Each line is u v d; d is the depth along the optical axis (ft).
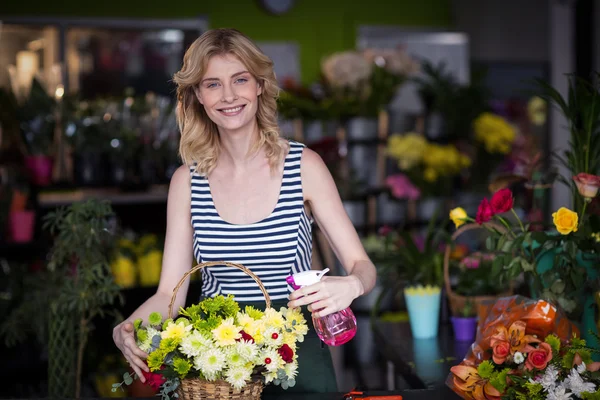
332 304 6.41
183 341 5.93
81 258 11.13
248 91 7.34
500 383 6.40
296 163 7.71
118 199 17.83
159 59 24.07
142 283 14.26
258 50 7.38
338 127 20.26
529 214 13.67
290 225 7.59
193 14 24.38
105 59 23.56
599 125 9.64
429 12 26.55
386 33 26.37
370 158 20.54
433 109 21.63
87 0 23.29
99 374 14.28
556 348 6.51
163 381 6.18
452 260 12.28
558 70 26.45
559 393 6.14
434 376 9.32
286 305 7.63
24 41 22.81
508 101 26.63
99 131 17.57
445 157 20.27
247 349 5.89
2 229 15.35
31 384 14.93
